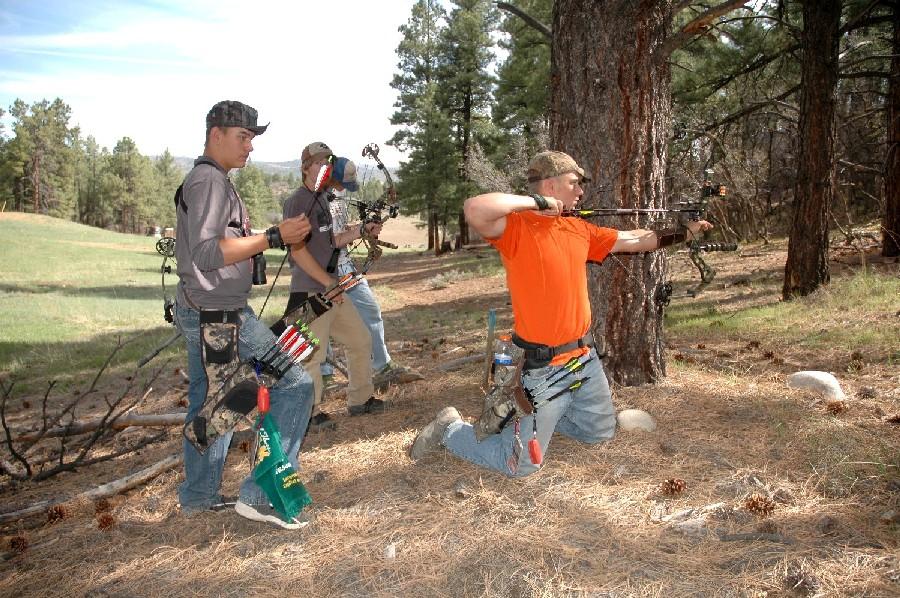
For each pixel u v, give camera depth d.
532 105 22.12
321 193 4.41
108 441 5.54
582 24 4.64
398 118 43.28
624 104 4.60
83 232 57.19
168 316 3.44
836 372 5.54
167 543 3.23
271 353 3.23
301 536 3.17
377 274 31.22
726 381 5.21
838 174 16.95
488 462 3.53
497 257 31.33
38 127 105.19
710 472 3.54
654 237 3.61
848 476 3.35
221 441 3.46
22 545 3.41
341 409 5.47
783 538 2.86
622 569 2.73
